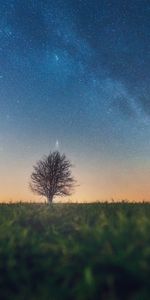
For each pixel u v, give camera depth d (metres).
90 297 5.03
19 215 9.78
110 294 4.96
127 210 10.45
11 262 5.98
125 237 6.32
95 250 5.88
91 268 5.44
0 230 7.96
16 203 13.52
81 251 5.91
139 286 5.09
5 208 11.54
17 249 6.71
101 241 6.18
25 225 9.30
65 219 9.73
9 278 5.82
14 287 5.74
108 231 6.84
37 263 6.17
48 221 9.62
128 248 5.67
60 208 11.54
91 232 7.02
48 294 5.33
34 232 8.16
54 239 7.71
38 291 5.50
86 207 11.74
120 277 5.20
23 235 7.44
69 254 6.14
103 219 8.53
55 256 6.41
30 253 6.50
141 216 8.35
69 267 5.70
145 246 5.82
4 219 9.39
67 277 5.48
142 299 4.79
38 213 10.23
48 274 5.82
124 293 5.07
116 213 9.99
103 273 5.28
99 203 13.14
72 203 13.30
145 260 5.37
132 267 5.19
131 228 6.91
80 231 7.85
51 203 13.27
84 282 5.09
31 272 5.93
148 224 7.00
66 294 5.29
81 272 5.51
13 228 8.20
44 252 6.51
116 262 5.35
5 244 6.92
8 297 5.56
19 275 5.82
